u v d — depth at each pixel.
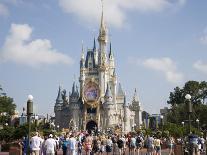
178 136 87.31
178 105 161.75
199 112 150.88
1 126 97.75
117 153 51.75
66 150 40.75
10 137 70.19
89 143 45.72
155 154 45.31
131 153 56.19
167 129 89.38
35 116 91.31
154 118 123.00
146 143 46.84
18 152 44.69
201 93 177.62
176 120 151.38
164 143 71.50
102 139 58.06
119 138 50.78
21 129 69.25
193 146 38.66
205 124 151.50
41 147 37.00
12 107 110.12
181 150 46.28
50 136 35.38
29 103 34.66
